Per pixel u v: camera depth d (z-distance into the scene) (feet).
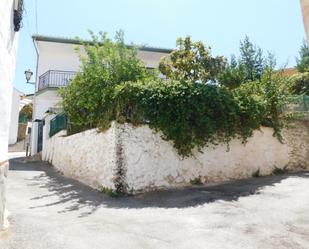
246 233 15.35
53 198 24.56
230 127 31.22
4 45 15.48
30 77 55.16
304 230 15.61
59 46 65.16
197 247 13.56
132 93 27.40
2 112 15.80
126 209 20.85
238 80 38.06
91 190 28.12
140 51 68.44
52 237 14.61
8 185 29.53
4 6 14.83
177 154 28.58
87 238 14.64
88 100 31.27
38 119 61.31
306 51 65.67
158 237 14.92
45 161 52.26
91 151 31.60
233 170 31.76
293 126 39.06
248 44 61.11
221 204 21.36
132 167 26.30
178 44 38.34
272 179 30.86
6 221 16.53
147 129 27.63
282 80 38.99
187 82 29.71
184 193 25.30
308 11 9.77
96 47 35.76
